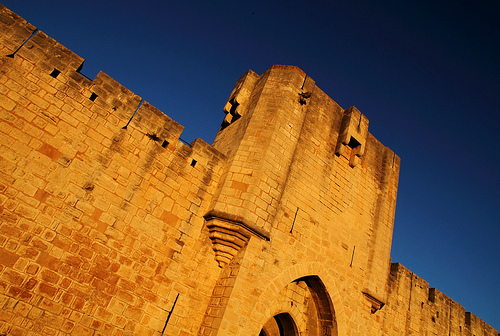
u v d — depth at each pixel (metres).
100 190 10.82
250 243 11.93
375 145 18.56
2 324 8.58
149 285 10.91
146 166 11.90
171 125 12.91
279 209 13.26
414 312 20.06
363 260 15.77
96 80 11.66
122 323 10.19
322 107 16.50
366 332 14.70
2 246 9.02
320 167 15.34
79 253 10.02
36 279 9.25
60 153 10.43
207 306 11.64
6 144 9.70
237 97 16.23
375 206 17.33
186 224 12.17
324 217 14.78
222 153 14.06
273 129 13.77
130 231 11.03
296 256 13.25
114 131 11.56
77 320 9.55
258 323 11.36
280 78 15.46
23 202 9.56
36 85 10.53
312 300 14.66
